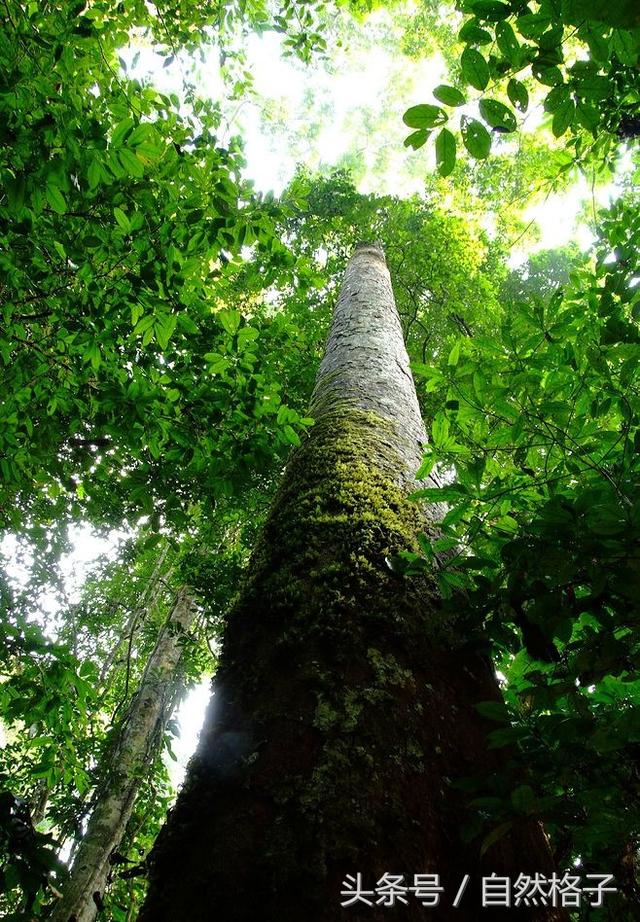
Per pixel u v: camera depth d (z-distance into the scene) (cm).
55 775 335
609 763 139
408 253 788
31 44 218
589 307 201
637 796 138
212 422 297
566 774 138
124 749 616
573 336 191
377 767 113
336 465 209
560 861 165
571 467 176
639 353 168
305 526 181
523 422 179
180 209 248
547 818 139
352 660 135
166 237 244
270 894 92
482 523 170
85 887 509
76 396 305
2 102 185
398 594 158
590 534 130
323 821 101
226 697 139
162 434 297
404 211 823
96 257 242
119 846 655
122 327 274
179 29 404
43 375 293
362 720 121
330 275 775
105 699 890
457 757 127
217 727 131
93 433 328
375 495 194
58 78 221
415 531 187
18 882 192
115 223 235
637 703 161
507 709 143
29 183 180
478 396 185
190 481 412
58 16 239
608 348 180
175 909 96
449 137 131
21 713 314
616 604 135
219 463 306
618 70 225
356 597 152
